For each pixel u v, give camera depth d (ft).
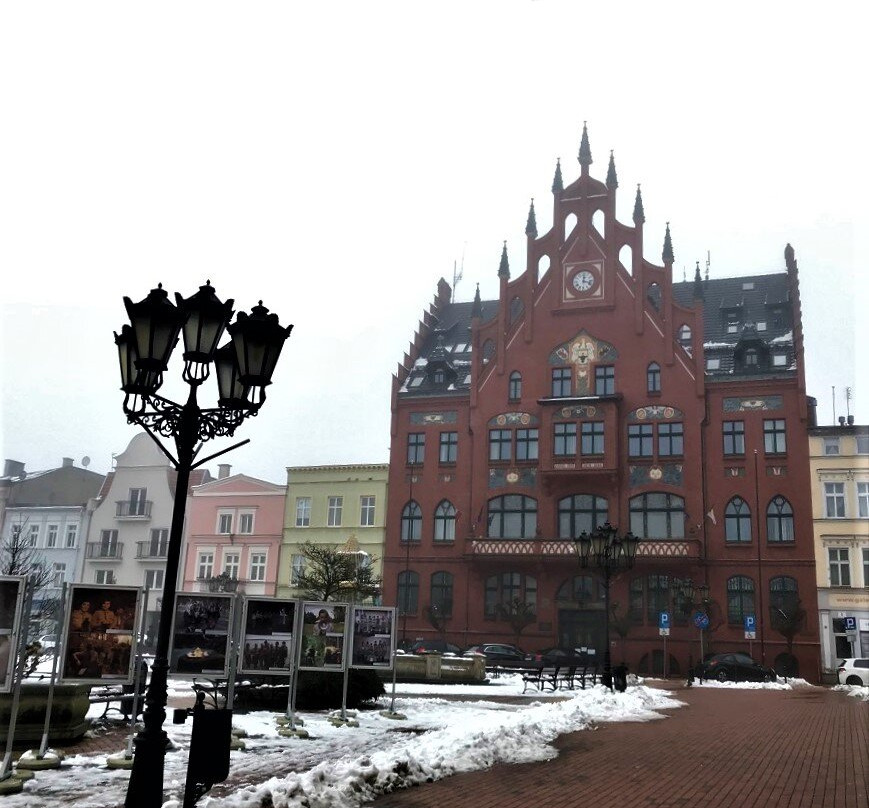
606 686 85.92
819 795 36.58
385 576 185.88
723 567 165.27
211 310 33.09
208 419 33.96
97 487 212.02
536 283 190.39
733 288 202.90
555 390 183.73
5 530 199.41
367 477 197.57
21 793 34.55
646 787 38.37
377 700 75.51
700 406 172.55
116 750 45.62
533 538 173.27
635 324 180.65
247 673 55.93
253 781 38.32
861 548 160.25
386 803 34.27
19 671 37.42
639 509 172.24
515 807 34.01
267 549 200.85
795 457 166.30
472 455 185.78
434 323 219.82
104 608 41.60
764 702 88.74
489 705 78.23
